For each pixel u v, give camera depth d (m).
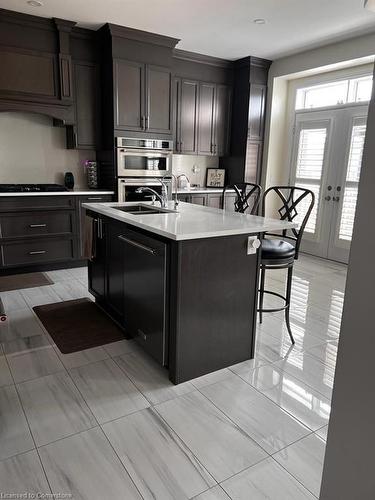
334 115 4.98
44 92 4.15
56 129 4.72
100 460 1.65
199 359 2.29
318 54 4.83
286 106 5.68
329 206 5.18
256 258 2.40
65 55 4.17
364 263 0.93
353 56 4.45
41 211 4.17
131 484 1.54
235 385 2.24
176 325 2.14
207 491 1.52
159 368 2.40
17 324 2.98
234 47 4.85
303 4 3.53
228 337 2.39
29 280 4.07
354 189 4.82
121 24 4.11
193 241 2.09
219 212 2.96
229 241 2.24
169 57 4.66
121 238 2.58
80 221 4.43
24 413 1.94
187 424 1.90
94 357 2.52
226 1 3.49
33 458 1.65
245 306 2.42
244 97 5.48
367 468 1.00
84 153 4.96
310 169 5.40
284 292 3.91
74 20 4.02
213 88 5.45
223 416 1.96
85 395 2.11
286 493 1.52
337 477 1.09
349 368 1.01
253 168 5.72
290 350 2.69
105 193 4.53
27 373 2.31
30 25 3.94
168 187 4.97
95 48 4.43
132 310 2.61
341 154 4.94
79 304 3.41
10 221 4.03
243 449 1.74
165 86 4.71
